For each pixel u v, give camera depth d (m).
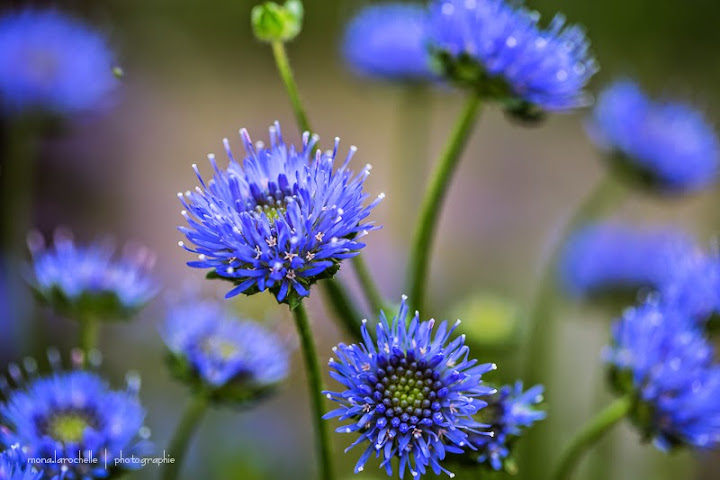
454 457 0.39
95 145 0.84
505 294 0.74
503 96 0.43
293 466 0.55
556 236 0.83
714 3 1.02
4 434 0.39
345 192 0.38
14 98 0.51
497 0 0.43
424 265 0.42
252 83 1.09
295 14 0.42
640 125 0.50
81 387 0.41
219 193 0.38
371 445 0.37
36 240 0.66
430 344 0.38
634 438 0.56
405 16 0.56
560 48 0.43
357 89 1.06
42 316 0.57
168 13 1.07
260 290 0.37
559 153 0.97
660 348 0.41
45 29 0.51
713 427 0.41
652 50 1.04
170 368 0.42
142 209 0.83
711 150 0.51
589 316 0.60
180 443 0.42
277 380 0.42
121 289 0.43
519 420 0.39
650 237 0.54
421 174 0.65
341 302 0.41
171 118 0.96
